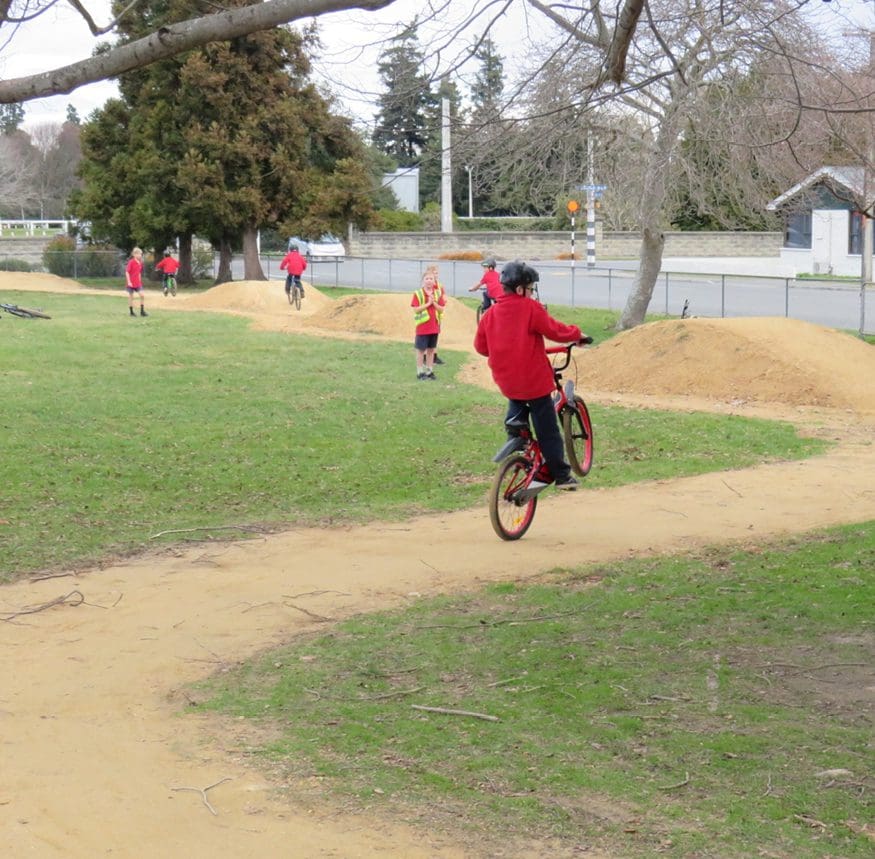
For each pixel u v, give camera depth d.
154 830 4.61
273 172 47.69
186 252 52.28
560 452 9.71
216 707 6.17
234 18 6.71
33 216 97.38
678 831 4.45
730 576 8.68
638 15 7.20
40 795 4.98
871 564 8.81
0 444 14.74
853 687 6.12
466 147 10.44
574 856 4.29
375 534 10.80
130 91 49.72
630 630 7.35
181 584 9.02
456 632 7.47
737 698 5.99
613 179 26.12
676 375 20.45
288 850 4.41
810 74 14.96
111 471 13.55
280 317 35.00
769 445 15.11
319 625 7.83
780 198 24.45
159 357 24.72
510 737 5.51
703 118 19.06
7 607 8.40
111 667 6.97
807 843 4.32
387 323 31.09
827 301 39.28
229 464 14.13
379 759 5.30
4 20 7.68
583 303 41.41
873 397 18.84
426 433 16.19
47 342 26.89
